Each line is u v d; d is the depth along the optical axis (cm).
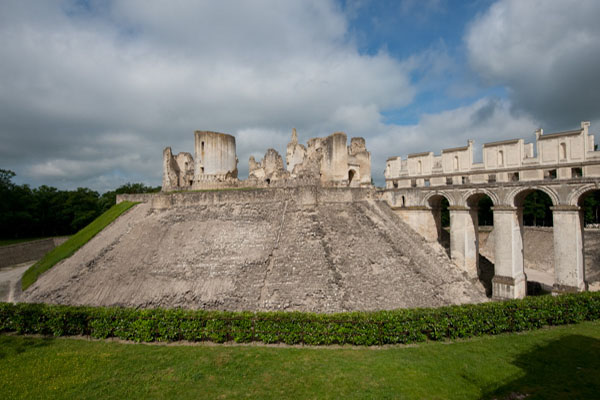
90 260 3366
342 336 2052
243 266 2892
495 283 3678
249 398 1485
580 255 3262
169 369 1758
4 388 1595
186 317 2170
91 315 2278
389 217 3984
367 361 1803
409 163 4853
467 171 4181
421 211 4481
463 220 4009
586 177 3136
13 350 2042
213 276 2864
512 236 3578
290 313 2159
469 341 2081
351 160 5325
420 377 1633
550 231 5709
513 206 3591
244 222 3381
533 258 5744
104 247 3531
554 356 1833
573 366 1717
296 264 2802
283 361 1825
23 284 3650
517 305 2278
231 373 1703
